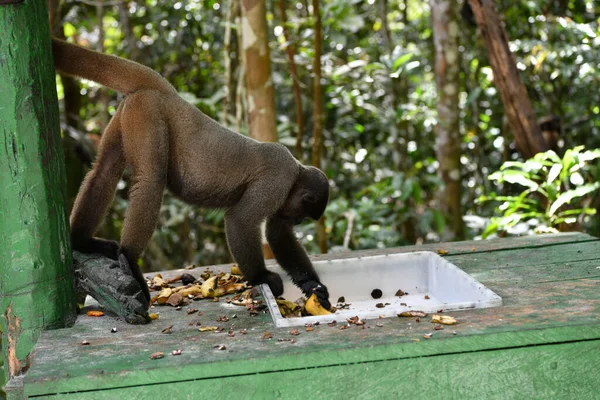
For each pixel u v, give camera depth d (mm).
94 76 5137
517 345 3656
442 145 9781
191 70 12414
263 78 7590
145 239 4984
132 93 5148
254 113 7645
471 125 12883
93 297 4941
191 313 4766
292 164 5445
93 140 10812
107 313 4852
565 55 10430
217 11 11664
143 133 5031
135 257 4957
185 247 12406
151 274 6234
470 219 9844
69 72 5133
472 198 12852
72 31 12641
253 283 5297
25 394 3451
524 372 3668
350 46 12758
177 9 11555
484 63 12242
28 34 4344
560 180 8023
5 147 4348
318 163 9164
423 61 12859
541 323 3807
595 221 9828
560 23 10273
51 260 4480
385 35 11234
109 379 3471
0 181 4383
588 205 9508
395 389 3607
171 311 4871
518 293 4652
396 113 9938
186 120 5234
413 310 4250
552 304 4289
